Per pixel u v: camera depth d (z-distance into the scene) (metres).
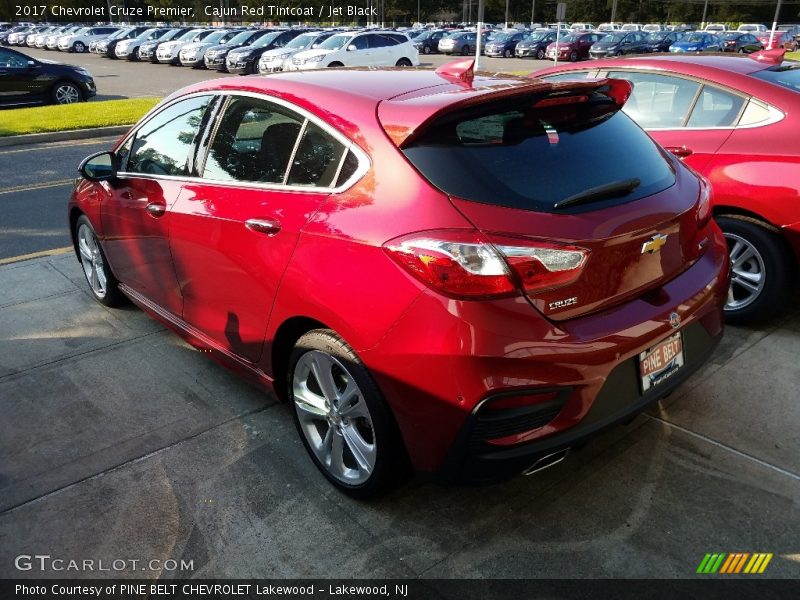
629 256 2.45
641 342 2.44
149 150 3.81
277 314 2.87
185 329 3.76
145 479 2.98
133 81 23.98
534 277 2.22
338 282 2.51
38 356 4.11
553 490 2.84
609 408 2.43
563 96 2.69
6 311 4.80
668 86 4.57
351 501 2.82
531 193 2.35
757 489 2.81
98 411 3.52
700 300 2.72
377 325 2.39
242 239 2.99
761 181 3.95
